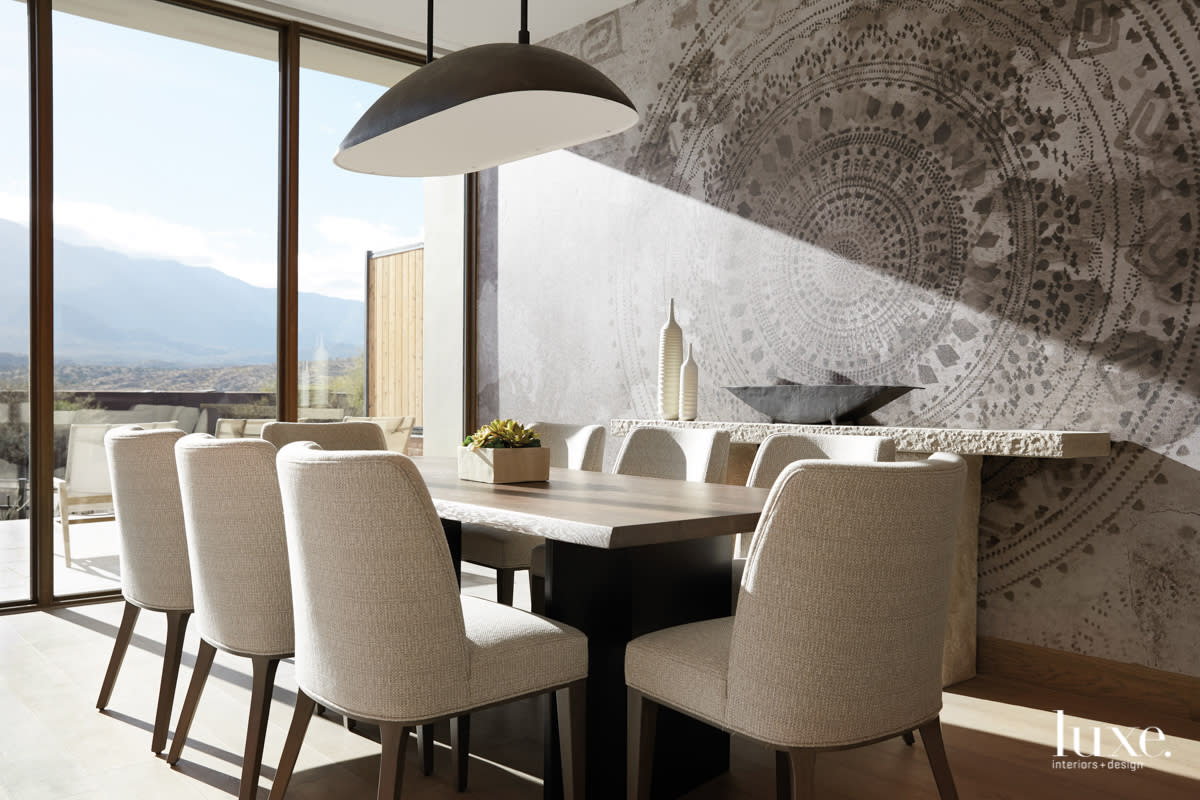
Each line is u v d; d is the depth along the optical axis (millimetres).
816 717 1503
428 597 1613
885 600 1502
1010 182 3154
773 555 1504
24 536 3986
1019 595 3152
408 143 2631
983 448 2863
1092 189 2955
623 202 4586
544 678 1811
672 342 3918
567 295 4875
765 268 3949
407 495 1571
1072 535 3018
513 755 2400
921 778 2254
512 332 5207
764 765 2322
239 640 2033
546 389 5000
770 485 2678
